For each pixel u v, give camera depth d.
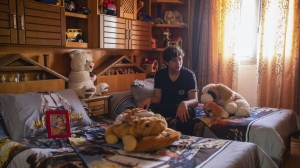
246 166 1.45
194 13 3.53
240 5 3.26
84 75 2.50
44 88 2.22
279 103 3.06
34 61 2.14
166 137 1.54
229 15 3.29
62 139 1.71
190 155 1.44
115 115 2.59
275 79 3.09
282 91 3.08
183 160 1.36
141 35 3.19
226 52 3.37
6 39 1.91
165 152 1.49
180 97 2.51
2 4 1.88
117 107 2.63
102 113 2.56
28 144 1.59
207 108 2.40
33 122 1.75
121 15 2.85
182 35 3.66
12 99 1.81
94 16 2.62
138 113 1.70
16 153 1.50
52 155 1.43
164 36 3.48
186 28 3.63
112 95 2.67
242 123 2.14
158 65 3.61
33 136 1.75
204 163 1.32
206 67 3.50
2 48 2.06
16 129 1.69
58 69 2.48
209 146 1.59
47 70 2.23
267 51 3.14
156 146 1.49
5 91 1.96
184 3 3.60
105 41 2.68
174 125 2.33
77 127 1.99
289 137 2.55
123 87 3.05
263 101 3.20
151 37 3.39
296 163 2.54
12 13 1.93
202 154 1.45
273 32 3.08
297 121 2.64
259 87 3.18
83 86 2.43
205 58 3.48
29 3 2.03
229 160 1.35
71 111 1.97
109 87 2.88
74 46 2.45
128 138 1.50
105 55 2.97
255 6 3.38
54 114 1.86
